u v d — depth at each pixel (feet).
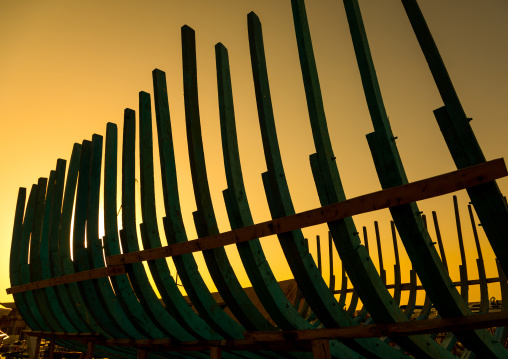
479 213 7.20
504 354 9.91
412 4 8.21
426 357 10.48
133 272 14.44
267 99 10.73
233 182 10.93
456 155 7.48
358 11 9.57
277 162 10.25
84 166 20.29
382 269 25.90
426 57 7.88
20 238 28.48
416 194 7.57
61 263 20.84
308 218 9.12
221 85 11.73
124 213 14.90
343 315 10.27
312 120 9.61
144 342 17.07
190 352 17.61
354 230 9.01
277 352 12.43
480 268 21.65
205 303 12.40
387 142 8.30
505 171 6.58
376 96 8.63
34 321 28.22
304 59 10.08
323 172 9.26
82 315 20.15
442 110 7.64
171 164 13.24
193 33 13.39
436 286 8.28
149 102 15.10
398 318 9.37
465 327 8.35
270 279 10.75
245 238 10.31
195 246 11.50
